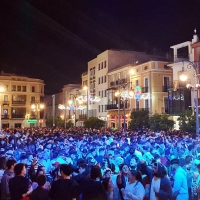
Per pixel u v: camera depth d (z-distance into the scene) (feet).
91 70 206.49
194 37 120.16
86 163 26.18
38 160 34.99
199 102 109.60
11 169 22.34
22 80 246.27
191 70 114.93
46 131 103.30
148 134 75.10
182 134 76.59
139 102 144.66
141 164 26.63
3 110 236.63
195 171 27.61
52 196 18.54
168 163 32.24
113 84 170.40
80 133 87.61
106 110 175.22
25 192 19.21
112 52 180.96
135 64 154.71
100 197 18.98
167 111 129.29
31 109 247.50
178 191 21.45
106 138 64.69
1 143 56.24
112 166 30.58
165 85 137.18
